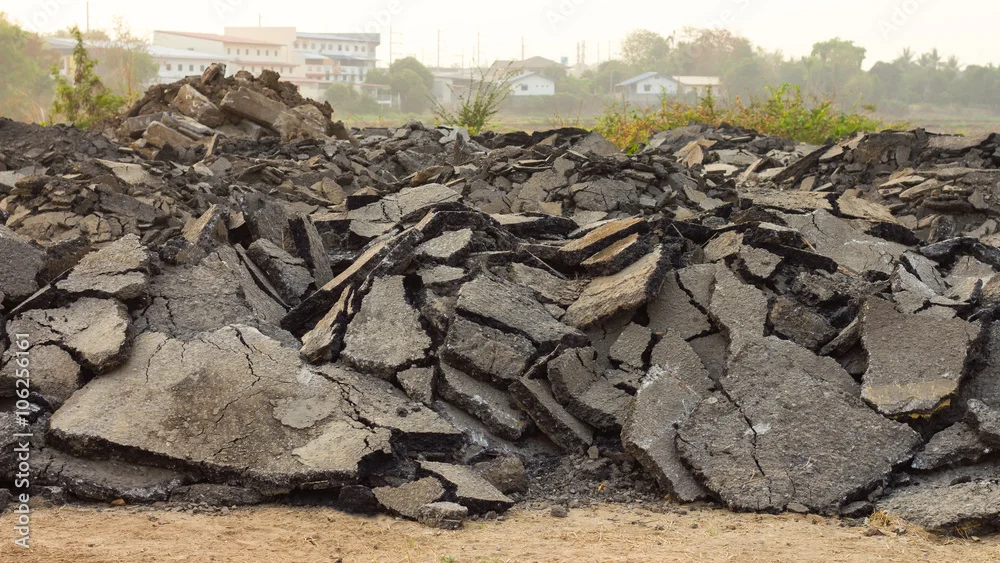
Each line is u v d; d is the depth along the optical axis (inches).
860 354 273.4
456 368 271.0
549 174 537.3
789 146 854.5
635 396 256.4
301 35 3176.7
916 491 227.1
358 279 307.3
